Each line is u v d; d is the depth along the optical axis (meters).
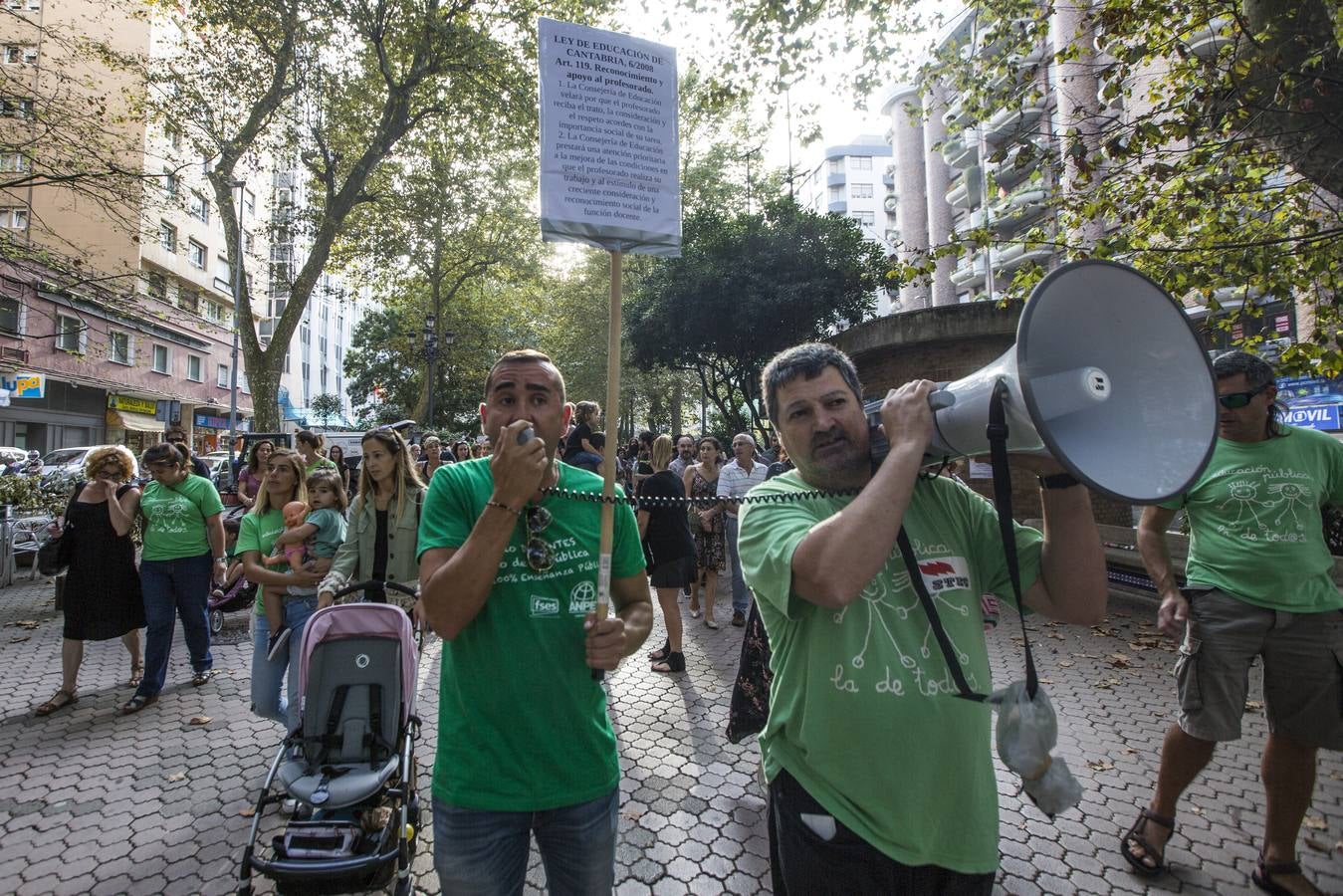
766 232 15.78
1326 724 2.41
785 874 1.50
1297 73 3.82
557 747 1.60
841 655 1.43
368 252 20.00
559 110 1.66
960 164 26.98
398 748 2.65
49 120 8.78
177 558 4.65
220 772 3.62
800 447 1.53
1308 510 2.46
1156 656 5.28
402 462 3.52
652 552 5.06
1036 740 1.33
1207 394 1.26
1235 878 2.65
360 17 13.14
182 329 28.61
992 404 1.19
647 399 32.97
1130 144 4.49
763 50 7.77
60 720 4.29
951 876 1.40
